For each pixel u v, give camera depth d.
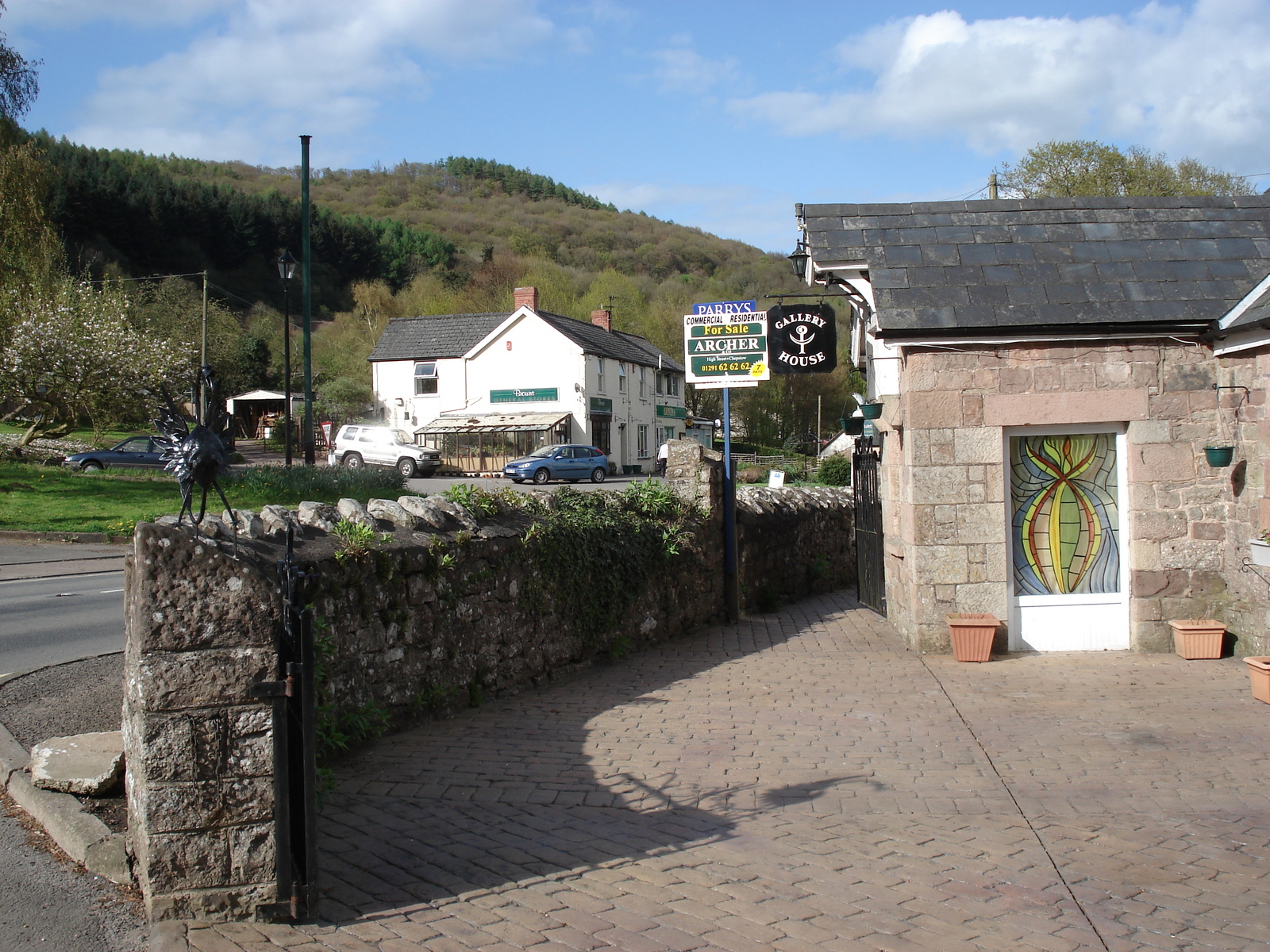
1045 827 4.87
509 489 8.30
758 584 11.93
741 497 12.32
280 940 3.60
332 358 64.69
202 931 3.62
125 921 3.76
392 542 6.28
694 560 10.38
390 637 6.23
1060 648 9.08
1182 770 5.68
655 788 5.46
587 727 6.65
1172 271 9.20
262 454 49.16
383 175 130.50
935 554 9.00
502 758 5.94
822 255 9.70
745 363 11.15
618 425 49.72
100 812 4.66
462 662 6.99
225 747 3.69
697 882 4.21
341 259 90.69
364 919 3.80
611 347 49.88
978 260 9.49
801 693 7.64
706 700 7.45
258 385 61.62
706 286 86.38
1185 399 8.83
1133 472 8.88
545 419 44.06
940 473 8.96
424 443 45.56
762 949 3.61
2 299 26.34
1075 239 9.76
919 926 3.82
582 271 88.25
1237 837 4.71
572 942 3.64
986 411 8.91
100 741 5.32
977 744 6.27
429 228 110.06
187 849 3.68
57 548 16.81
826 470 33.03
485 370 46.72
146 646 3.62
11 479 23.34
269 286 84.19
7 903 3.89
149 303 56.25
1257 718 6.68
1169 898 4.07
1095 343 8.85
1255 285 8.71
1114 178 31.36
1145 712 6.91
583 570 8.43
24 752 5.54
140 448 31.45
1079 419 8.84
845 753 6.11
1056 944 3.68
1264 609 8.13
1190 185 31.17
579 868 4.36
